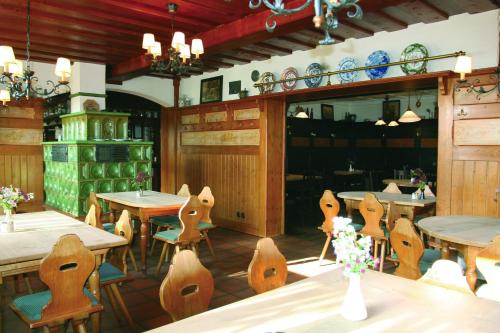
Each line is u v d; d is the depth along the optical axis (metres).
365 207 4.67
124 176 6.74
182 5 4.52
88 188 6.36
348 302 1.80
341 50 5.77
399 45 5.14
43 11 4.72
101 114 6.88
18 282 4.12
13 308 2.57
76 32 5.59
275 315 1.83
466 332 1.66
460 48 4.62
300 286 2.21
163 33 5.64
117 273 3.23
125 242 3.05
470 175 4.55
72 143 6.26
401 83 5.12
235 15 4.85
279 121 6.88
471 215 4.21
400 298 2.04
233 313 1.85
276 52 6.39
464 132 4.57
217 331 1.66
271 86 6.73
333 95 6.27
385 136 12.38
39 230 3.43
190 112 8.39
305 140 11.54
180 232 4.56
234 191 7.40
